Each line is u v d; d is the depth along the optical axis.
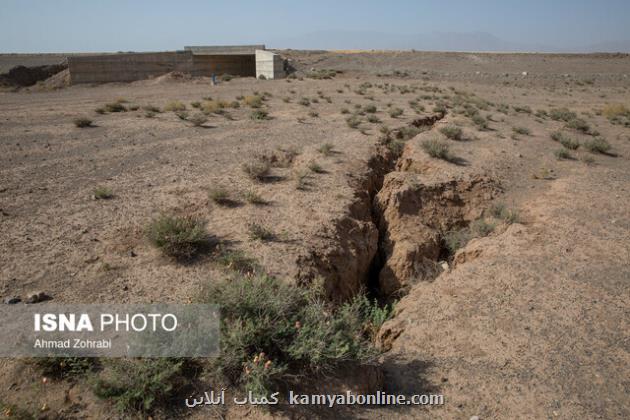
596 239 8.85
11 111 24.86
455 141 18.11
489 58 66.12
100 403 4.62
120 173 12.72
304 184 12.09
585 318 6.29
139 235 8.74
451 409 4.88
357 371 5.12
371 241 10.50
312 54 78.56
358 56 72.44
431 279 10.05
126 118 22.45
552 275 7.48
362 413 4.71
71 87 45.94
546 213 10.65
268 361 4.67
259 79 50.25
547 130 21.22
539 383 5.18
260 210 10.21
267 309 5.20
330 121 21.55
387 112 24.38
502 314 6.52
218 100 27.98
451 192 12.95
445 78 52.78
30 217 9.41
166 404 4.60
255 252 8.22
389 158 16.06
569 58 65.06
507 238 9.26
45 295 6.55
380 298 10.35
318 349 4.84
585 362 5.46
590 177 13.64
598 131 21.53
